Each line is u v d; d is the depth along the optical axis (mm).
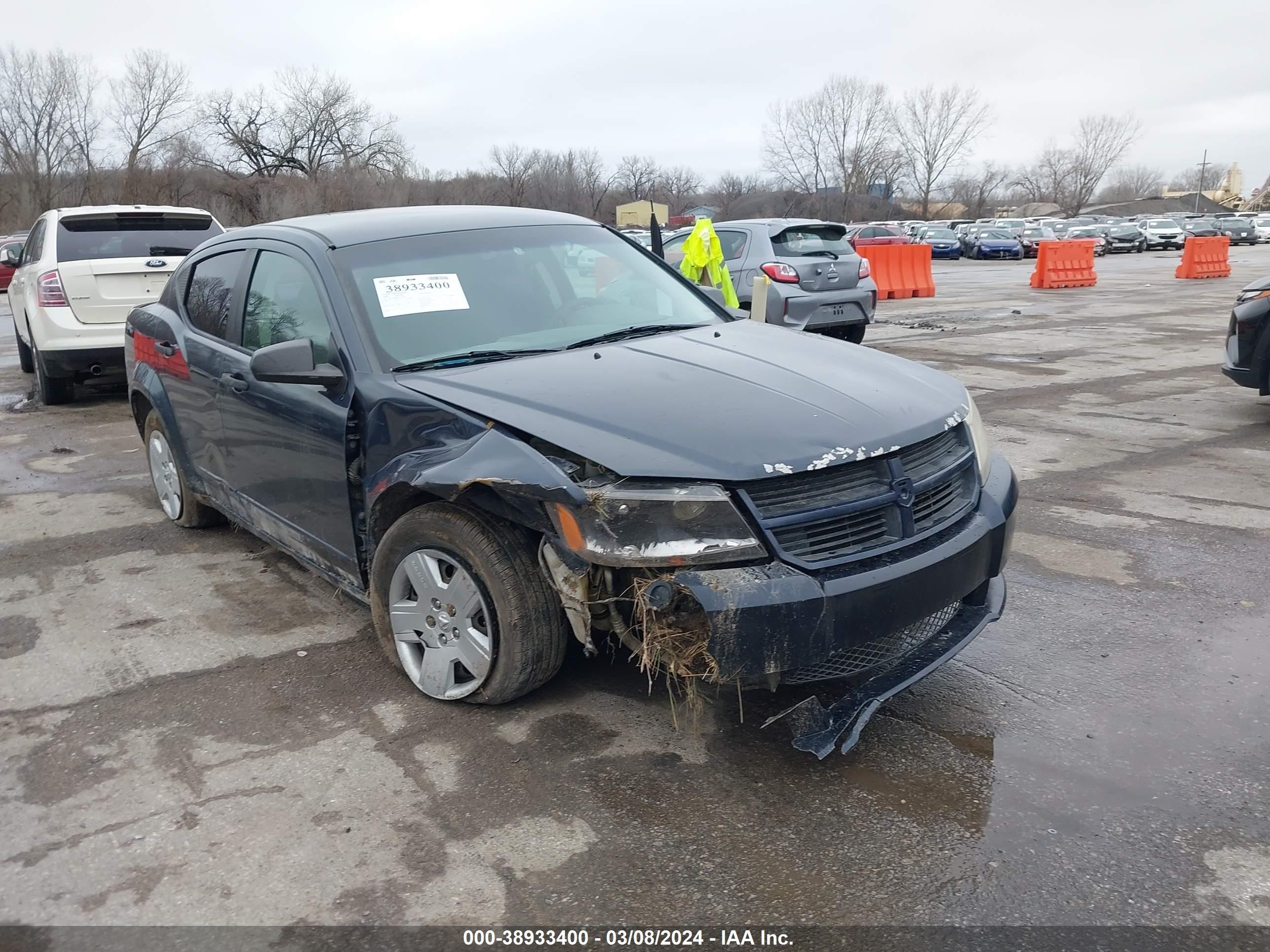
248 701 3479
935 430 3102
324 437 3605
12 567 4922
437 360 3539
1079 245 22281
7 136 54562
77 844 2701
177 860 2623
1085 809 2762
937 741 3127
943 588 2949
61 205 55344
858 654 2941
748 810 2791
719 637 2629
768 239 11688
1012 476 3531
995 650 3762
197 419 4691
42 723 3361
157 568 4867
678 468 2713
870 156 77062
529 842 2672
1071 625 3979
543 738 3176
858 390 3215
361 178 57750
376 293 3691
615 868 2561
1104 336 13086
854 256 12141
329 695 3504
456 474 2965
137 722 3354
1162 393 8867
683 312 4242
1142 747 3074
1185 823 2691
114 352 8781
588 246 4391
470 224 4199
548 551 2930
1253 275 25359
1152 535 5031
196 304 4816
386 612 3531
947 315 16188
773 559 2715
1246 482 5926
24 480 6625
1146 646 3770
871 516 2877
